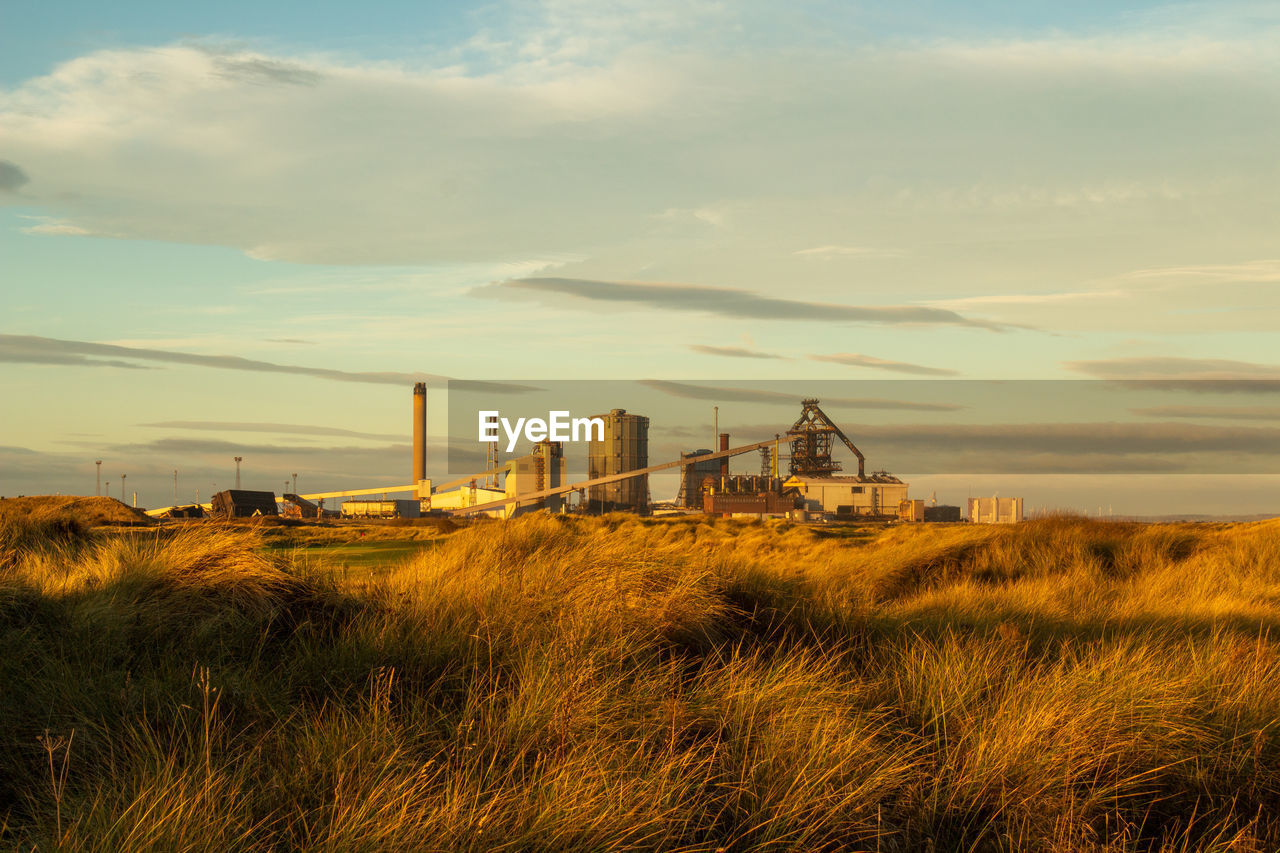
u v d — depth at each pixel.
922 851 4.26
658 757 4.54
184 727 4.35
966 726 5.38
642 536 10.62
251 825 3.65
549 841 3.64
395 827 3.51
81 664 5.13
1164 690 5.90
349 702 5.22
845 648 7.54
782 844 4.01
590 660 5.52
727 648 7.06
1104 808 4.67
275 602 6.84
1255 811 4.80
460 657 5.96
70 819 3.58
